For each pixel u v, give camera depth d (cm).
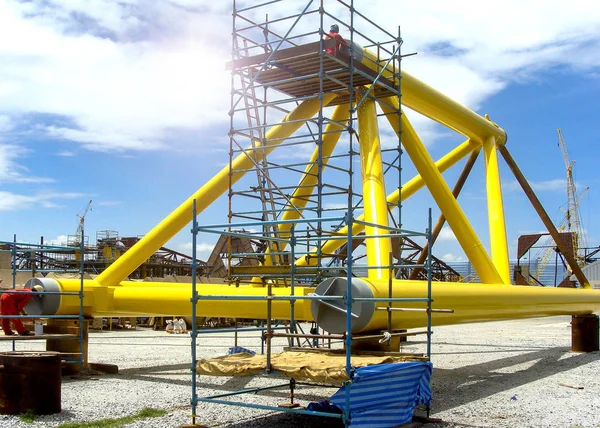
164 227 1720
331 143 2042
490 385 1480
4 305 1490
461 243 2005
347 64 1634
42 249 1576
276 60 1661
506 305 1630
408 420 982
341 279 999
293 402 1164
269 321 988
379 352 1075
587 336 2259
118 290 1600
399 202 1864
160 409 1120
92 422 999
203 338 2912
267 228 1725
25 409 1053
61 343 1556
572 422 1063
